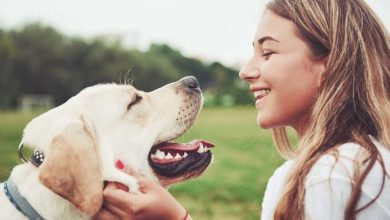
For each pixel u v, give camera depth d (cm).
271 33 66
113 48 1588
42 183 61
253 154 390
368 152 55
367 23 65
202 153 83
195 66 2189
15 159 281
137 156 80
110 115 78
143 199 65
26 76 1499
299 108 65
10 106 1477
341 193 53
